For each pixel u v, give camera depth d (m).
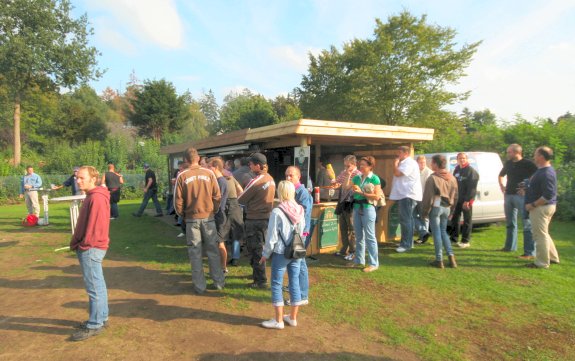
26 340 3.39
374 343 3.29
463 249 6.54
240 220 5.89
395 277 5.07
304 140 6.10
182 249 7.04
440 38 24.70
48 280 5.22
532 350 3.14
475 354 3.09
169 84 48.69
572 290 4.53
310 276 5.14
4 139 37.56
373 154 8.22
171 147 13.41
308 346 3.23
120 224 10.06
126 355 3.11
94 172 3.50
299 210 3.59
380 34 25.08
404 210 6.37
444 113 24.98
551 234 7.89
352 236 5.98
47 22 27.08
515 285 4.72
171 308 4.11
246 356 3.07
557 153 11.19
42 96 38.09
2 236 8.62
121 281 5.10
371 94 25.31
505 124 13.15
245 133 7.47
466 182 6.58
